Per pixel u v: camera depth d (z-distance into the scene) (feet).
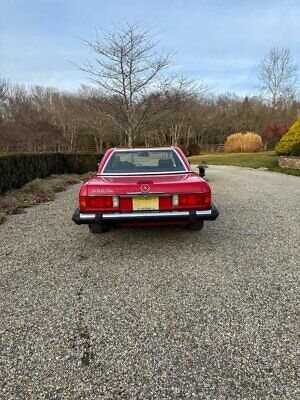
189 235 15.15
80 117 102.12
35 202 24.48
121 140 102.06
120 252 13.07
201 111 143.23
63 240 14.73
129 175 13.75
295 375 6.20
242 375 6.23
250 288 9.77
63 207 22.81
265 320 8.04
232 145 148.36
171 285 10.04
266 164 67.77
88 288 9.94
